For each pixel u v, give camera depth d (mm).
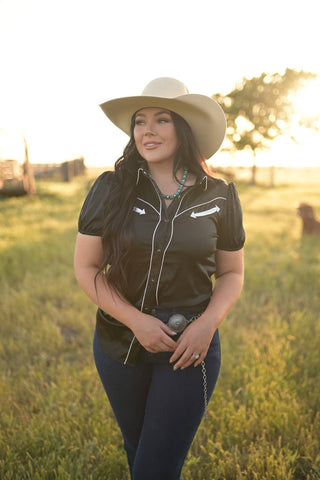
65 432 2607
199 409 1690
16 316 4508
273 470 2254
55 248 7578
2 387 3074
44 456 2342
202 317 1628
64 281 5699
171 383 1655
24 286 5543
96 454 2449
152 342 1572
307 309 4914
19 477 2221
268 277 5973
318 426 2635
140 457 1688
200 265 1649
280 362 3373
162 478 1687
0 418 2758
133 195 1646
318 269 6312
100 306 1667
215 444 2418
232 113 41375
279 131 41125
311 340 3867
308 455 2381
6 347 3838
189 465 2330
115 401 1792
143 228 1609
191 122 1714
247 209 15945
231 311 4754
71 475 2246
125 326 1710
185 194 1659
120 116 1802
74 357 3750
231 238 1747
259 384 3000
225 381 3184
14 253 6969
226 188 1753
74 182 28562
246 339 3920
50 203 16219
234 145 41781
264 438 2504
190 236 1604
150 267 1623
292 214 14383
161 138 1652
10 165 17828
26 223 10797
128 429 1846
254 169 39281
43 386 3207
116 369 1727
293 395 2895
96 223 1660
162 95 1676
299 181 45906
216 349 1767
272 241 8844
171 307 1665
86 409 2840
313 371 3344
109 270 1622
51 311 4633
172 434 1661
